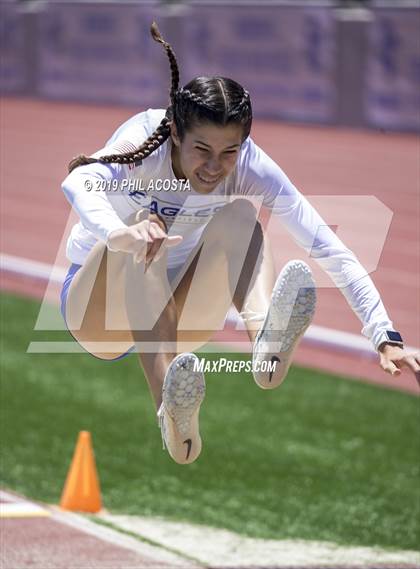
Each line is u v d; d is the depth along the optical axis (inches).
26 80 2947.8
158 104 2596.0
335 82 2251.5
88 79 2797.7
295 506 609.0
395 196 1667.1
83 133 2356.1
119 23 2679.6
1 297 1118.4
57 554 493.7
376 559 525.7
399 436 741.3
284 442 721.0
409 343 1035.3
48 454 676.7
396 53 2138.3
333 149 2026.3
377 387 856.3
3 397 788.0
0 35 2987.2
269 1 2391.7
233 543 542.3
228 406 793.6
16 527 531.5
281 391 836.0
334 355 946.1
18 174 1974.7
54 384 826.2
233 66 2415.1
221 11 2418.8
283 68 2337.6
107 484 630.5
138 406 783.7
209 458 684.7
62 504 579.2
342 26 2219.5
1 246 1441.9
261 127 2263.8
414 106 2126.0
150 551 512.4
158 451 695.1
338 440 729.6
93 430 727.7
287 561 516.7
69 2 2795.3
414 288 1230.3
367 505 613.9
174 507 597.3
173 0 2561.5
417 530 576.1
